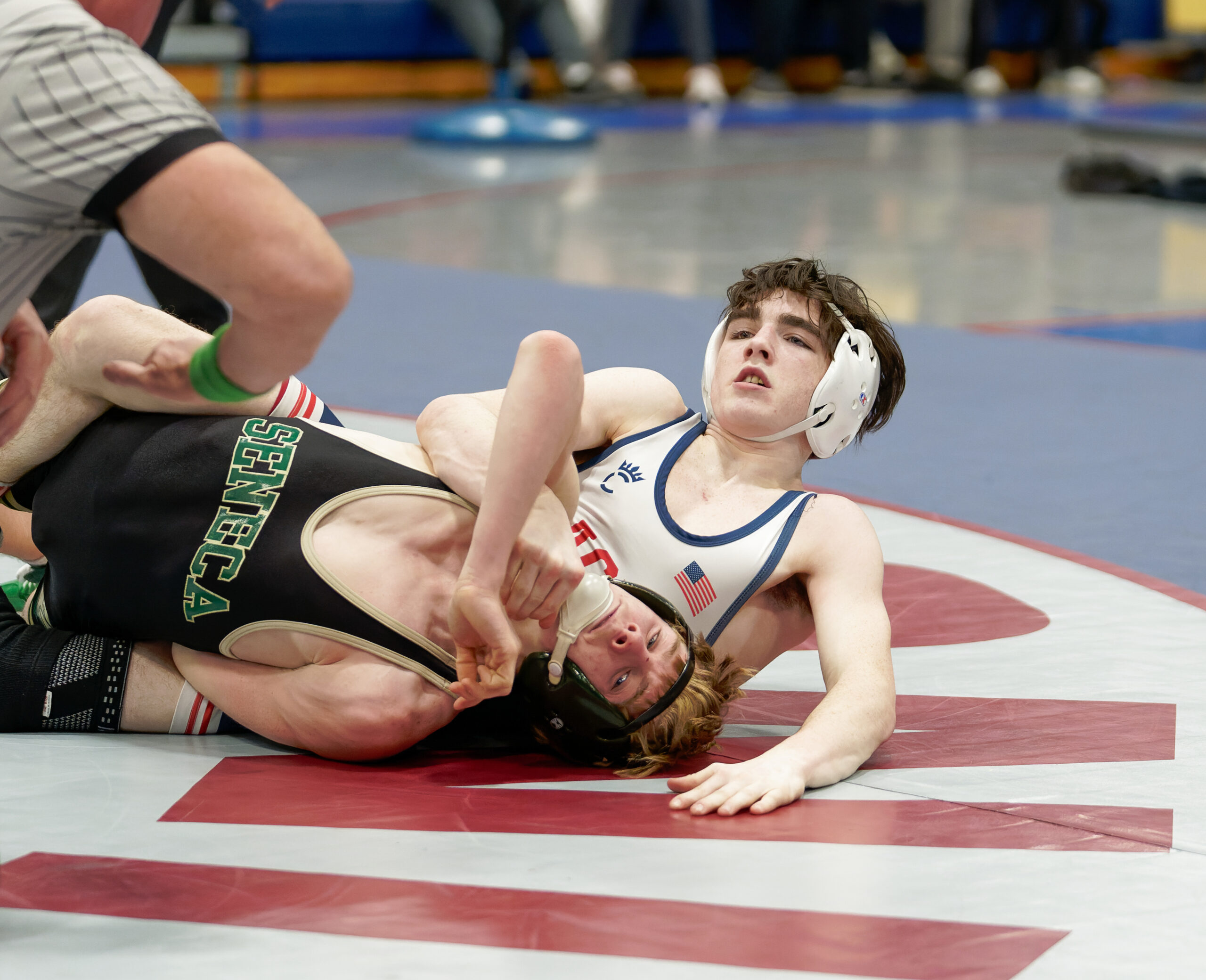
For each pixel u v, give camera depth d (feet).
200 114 12.10
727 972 11.78
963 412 36.68
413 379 37.96
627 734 16.35
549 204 72.43
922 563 24.85
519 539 15.56
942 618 22.17
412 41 121.19
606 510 18.25
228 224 11.64
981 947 12.32
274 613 16.15
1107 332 46.91
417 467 16.97
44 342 14.07
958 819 15.03
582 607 16.07
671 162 89.81
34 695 17.02
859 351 18.71
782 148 98.22
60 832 14.15
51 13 11.89
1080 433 34.81
